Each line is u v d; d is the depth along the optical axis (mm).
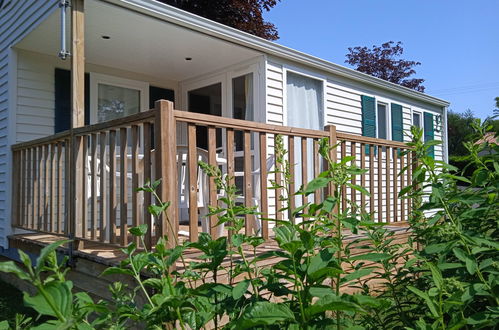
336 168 1169
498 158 1548
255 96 5488
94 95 5730
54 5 3893
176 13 4246
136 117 2547
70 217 3193
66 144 3396
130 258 1139
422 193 1498
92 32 4535
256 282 1183
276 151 1681
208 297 1158
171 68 5988
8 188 4754
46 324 756
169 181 2342
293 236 1169
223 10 12305
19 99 4965
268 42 5207
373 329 1437
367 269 1127
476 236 1275
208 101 6332
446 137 9961
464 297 1010
